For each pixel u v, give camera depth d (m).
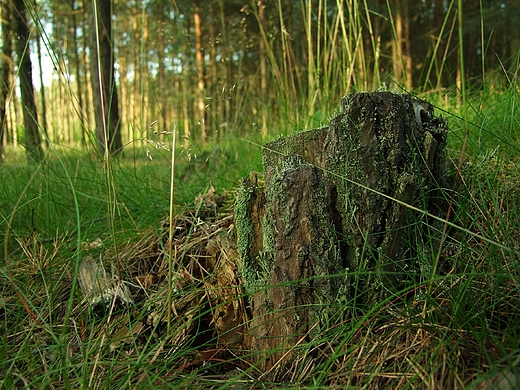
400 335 1.22
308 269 1.32
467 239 1.51
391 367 1.17
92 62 4.36
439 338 1.15
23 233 2.37
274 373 1.31
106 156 1.63
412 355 1.17
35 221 2.47
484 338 1.12
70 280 1.84
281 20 2.97
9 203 2.57
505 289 1.29
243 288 1.49
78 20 10.34
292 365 1.31
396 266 1.36
